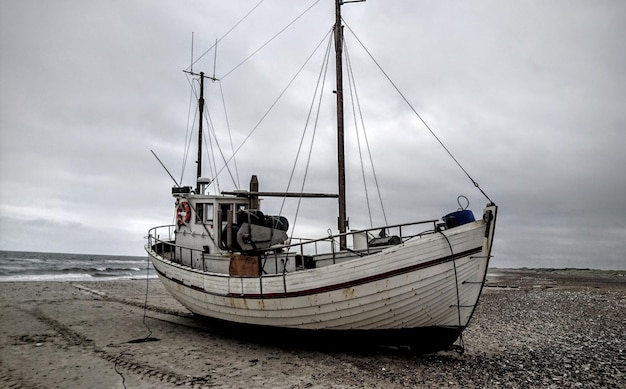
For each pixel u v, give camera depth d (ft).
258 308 31.53
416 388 22.70
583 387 23.04
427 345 29.35
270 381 23.75
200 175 65.26
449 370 26.32
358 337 29.35
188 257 42.14
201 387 22.54
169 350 31.27
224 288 34.04
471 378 24.56
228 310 34.27
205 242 39.99
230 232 34.06
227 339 35.96
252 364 27.53
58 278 123.44
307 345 32.83
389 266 26.48
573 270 241.76
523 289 97.50
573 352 32.04
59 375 24.57
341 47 41.52
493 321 48.93
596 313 55.47
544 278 151.12
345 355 30.19
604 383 23.72
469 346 34.30
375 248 31.53
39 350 30.78
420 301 26.78
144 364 27.02
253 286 31.60
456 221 28.25
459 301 27.35
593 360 29.32
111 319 45.83
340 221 38.52
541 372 25.94
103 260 281.74
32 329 39.14
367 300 27.02
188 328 41.09
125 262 263.49
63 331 38.32
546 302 69.05
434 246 26.58
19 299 62.54
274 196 39.73
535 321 48.88
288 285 29.53
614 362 28.68
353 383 23.48
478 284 27.58
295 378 24.38
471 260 27.48
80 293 74.84
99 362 27.43
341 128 40.06
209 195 40.34
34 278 119.85
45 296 67.87
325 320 28.84
